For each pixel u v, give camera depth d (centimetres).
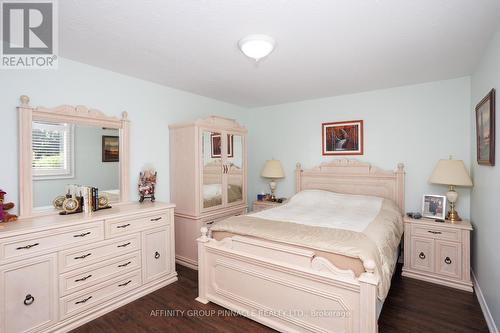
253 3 154
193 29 186
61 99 236
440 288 259
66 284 195
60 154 234
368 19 171
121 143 279
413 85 326
